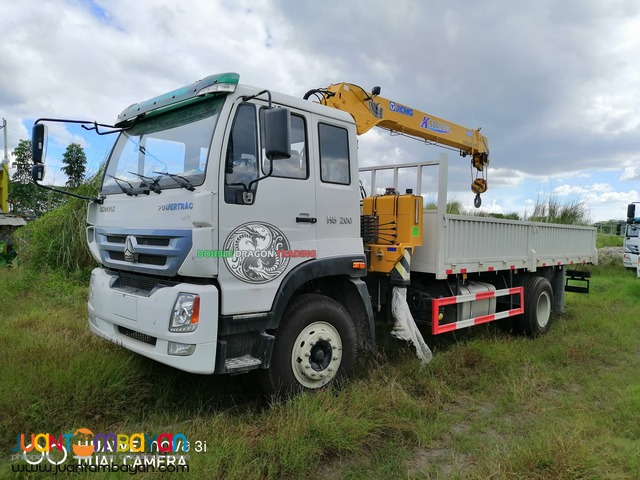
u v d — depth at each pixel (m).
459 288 5.88
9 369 3.98
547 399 4.55
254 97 3.68
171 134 3.95
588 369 5.47
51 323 5.76
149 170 4.07
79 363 4.04
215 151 3.47
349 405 3.90
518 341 6.50
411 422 3.86
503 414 4.20
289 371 3.94
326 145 4.32
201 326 3.36
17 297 7.71
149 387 4.10
